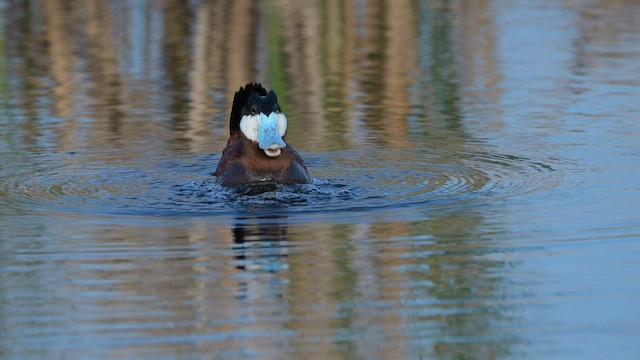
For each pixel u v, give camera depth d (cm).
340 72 2216
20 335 946
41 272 1091
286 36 2641
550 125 1747
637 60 2305
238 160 1409
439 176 1455
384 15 2984
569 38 2594
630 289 1041
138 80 2136
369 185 1409
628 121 1769
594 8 3086
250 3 3173
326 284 1058
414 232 1208
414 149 1600
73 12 3016
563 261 1117
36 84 2100
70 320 977
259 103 1395
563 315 988
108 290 1045
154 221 1258
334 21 2878
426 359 897
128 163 1528
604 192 1366
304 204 1320
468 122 1778
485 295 1031
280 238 1190
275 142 1361
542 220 1250
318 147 1617
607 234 1196
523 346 918
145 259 1127
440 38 2616
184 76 2175
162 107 1902
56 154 1573
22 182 1426
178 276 1079
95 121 1791
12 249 1157
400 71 2227
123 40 2584
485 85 2077
